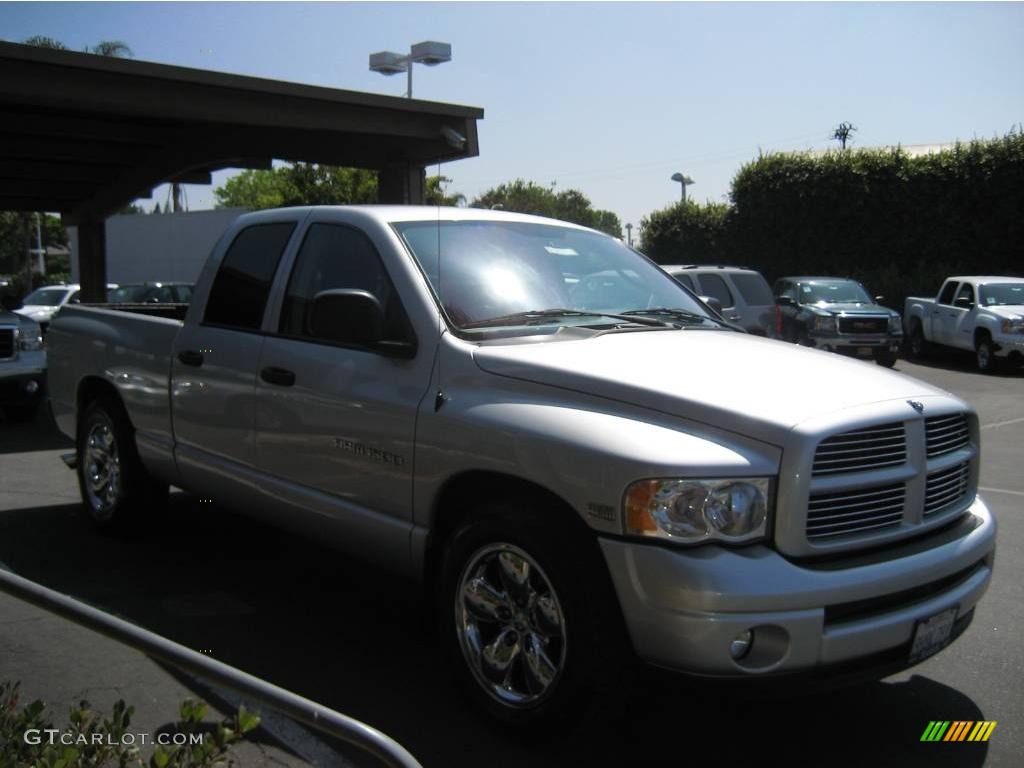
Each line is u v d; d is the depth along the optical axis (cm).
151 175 1767
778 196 2888
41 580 511
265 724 318
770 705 385
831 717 376
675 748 347
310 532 444
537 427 336
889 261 2747
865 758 344
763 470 310
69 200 2142
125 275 3784
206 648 424
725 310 1423
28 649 382
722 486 306
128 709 249
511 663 346
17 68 1123
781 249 2908
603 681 317
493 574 357
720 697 304
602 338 396
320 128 1352
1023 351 1775
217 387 488
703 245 3144
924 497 344
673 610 299
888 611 321
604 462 313
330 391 419
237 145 1590
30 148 1691
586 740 349
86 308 639
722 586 295
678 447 311
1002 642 458
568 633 320
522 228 479
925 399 355
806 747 351
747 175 2973
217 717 313
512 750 340
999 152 2569
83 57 1140
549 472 327
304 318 452
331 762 299
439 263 421
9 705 264
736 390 335
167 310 721
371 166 1595
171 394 526
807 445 308
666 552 301
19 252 6888
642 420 329
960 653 445
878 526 332
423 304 399
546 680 333
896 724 371
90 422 609
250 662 410
